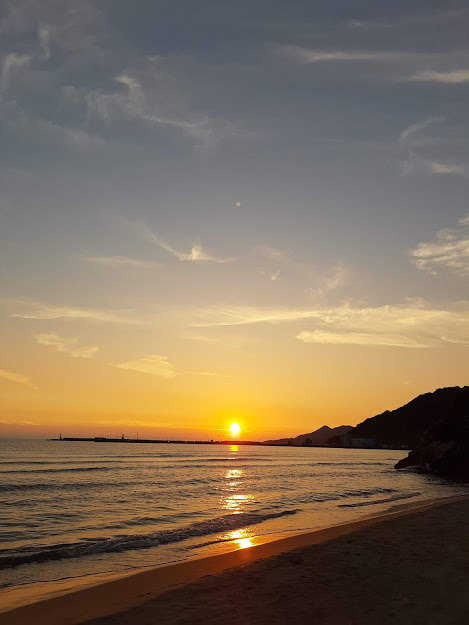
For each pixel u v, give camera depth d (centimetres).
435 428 7575
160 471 6081
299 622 724
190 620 755
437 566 1062
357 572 1033
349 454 19262
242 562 1228
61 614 837
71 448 16288
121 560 1438
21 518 2352
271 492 3788
